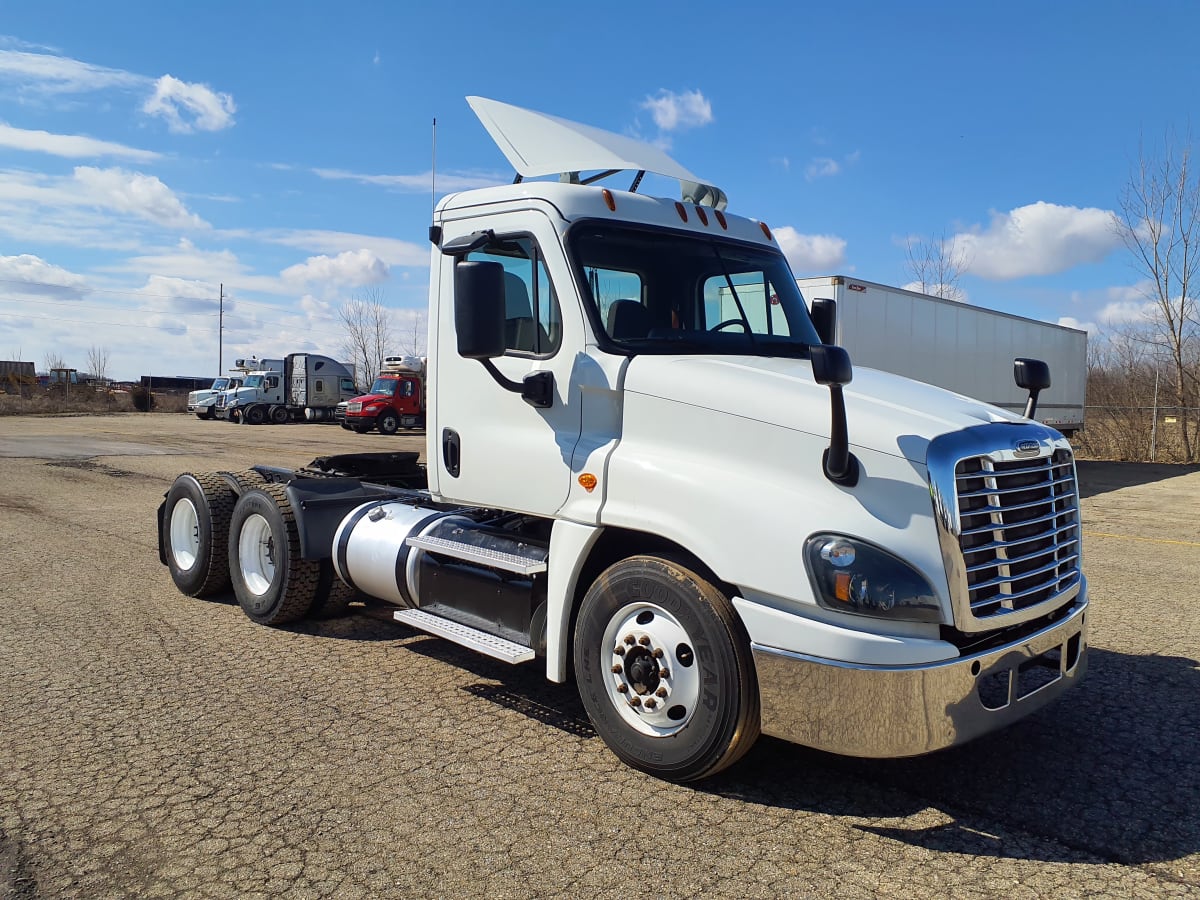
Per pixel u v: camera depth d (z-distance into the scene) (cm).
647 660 376
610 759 401
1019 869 312
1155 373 2575
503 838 327
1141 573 845
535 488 425
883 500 328
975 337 1752
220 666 526
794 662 330
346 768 386
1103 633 624
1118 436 2533
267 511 600
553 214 421
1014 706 349
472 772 384
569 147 476
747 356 432
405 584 511
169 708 455
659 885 297
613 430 400
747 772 390
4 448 2172
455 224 470
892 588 318
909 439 328
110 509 1178
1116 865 315
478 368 455
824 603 325
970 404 383
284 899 287
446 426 476
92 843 320
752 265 476
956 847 327
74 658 536
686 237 454
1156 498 1530
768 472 352
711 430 369
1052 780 386
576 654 404
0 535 966
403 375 3291
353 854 314
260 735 421
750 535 341
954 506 321
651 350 416
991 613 335
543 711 461
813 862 314
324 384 4012
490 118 504
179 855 312
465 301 387
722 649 349
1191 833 340
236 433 3122
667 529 366
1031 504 356
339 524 595
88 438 2641
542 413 425
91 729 426
